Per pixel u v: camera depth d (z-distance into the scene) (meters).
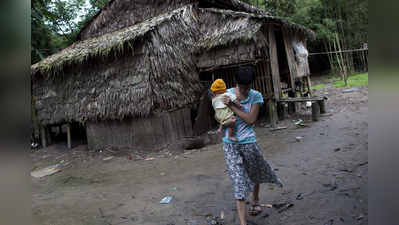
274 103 8.32
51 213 3.82
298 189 3.59
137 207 3.76
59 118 9.53
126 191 4.56
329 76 19.91
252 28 7.69
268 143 6.41
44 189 5.41
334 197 3.20
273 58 8.34
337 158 4.56
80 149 9.38
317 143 5.66
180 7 9.59
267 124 8.62
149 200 3.97
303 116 8.96
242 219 2.56
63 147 9.97
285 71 11.70
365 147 4.85
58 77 9.43
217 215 3.25
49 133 10.76
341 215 2.80
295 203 3.22
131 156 7.38
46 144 10.56
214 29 8.96
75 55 8.08
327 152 4.97
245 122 2.77
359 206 2.91
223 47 8.30
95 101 8.28
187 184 4.48
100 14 11.84
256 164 2.88
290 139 6.40
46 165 7.93
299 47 10.23
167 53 7.81
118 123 8.24
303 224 2.76
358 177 3.64
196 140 7.31
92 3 19.22
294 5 19.59
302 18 19.62
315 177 3.90
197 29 9.31
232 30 8.32
